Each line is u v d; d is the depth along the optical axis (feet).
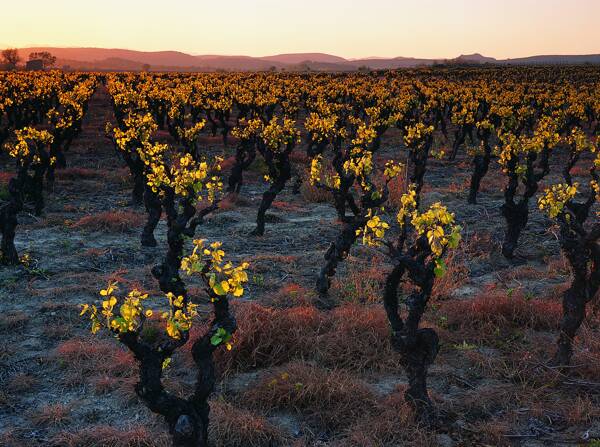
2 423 21.07
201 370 16.94
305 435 20.38
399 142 105.60
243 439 19.90
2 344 27.25
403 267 20.33
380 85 167.32
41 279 36.29
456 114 87.25
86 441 19.66
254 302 31.50
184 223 23.58
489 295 32.07
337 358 25.35
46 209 54.24
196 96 111.45
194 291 32.86
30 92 106.22
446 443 19.81
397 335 20.51
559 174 75.87
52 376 24.47
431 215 18.89
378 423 20.30
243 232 47.85
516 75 259.60
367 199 32.76
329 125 62.28
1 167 72.95
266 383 22.80
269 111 107.34
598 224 23.35
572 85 189.67
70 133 73.56
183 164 25.02
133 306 15.78
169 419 16.80
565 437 20.08
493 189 65.62
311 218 53.42
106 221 48.19
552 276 36.88
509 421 21.09
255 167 75.82
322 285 33.45
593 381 23.75
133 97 90.63
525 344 27.07
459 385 23.75
